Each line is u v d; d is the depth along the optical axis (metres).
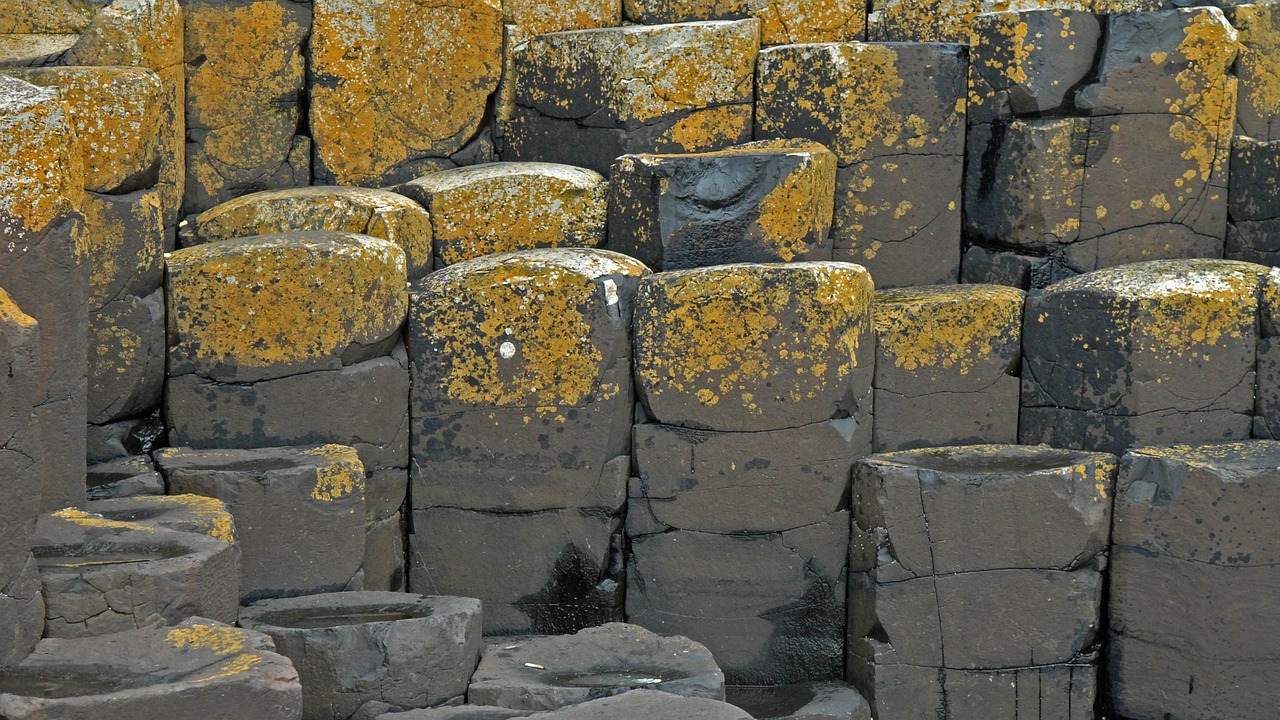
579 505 9.50
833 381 9.34
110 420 8.98
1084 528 9.08
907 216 10.56
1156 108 10.30
